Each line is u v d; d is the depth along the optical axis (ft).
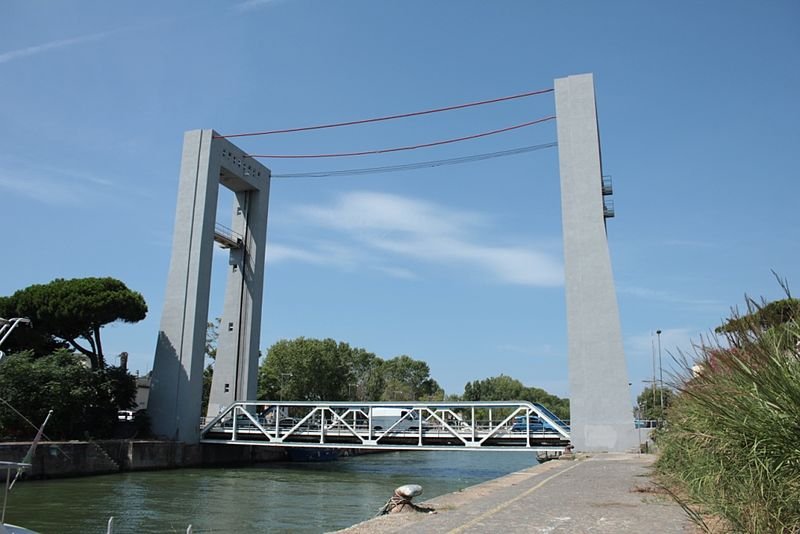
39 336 169.27
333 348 335.88
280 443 166.20
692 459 36.42
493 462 235.81
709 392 27.94
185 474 146.61
